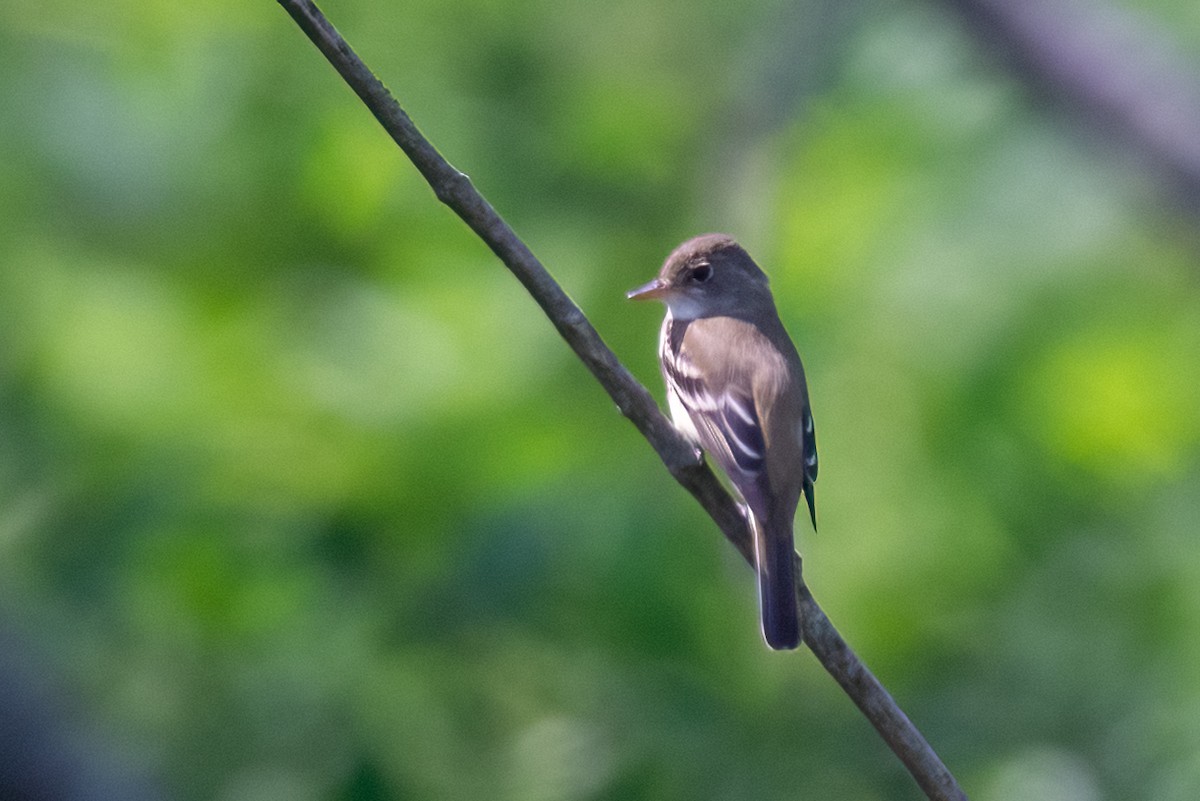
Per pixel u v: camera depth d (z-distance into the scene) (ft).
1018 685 40.68
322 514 35.88
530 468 35.83
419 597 35.76
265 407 36.24
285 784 36.88
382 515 35.73
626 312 41.34
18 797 30.40
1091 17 46.44
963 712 40.55
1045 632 40.73
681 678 36.94
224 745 37.40
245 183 40.37
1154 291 43.80
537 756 36.86
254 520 36.37
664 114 46.75
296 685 36.96
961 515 40.29
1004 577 40.81
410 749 36.99
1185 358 42.73
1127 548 40.83
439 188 21.24
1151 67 45.37
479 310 38.06
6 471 37.47
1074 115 45.14
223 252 39.70
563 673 36.91
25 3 41.88
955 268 41.81
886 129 44.93
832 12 48.06
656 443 22.93
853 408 40.63
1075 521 40.88
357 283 39.37
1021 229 43.29
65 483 37.27
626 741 36.81
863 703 21.33
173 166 40.57
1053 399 40.09
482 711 37.35
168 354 37.70
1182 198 44.55
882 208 42.65
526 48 46.06
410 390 36.55
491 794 36.88
